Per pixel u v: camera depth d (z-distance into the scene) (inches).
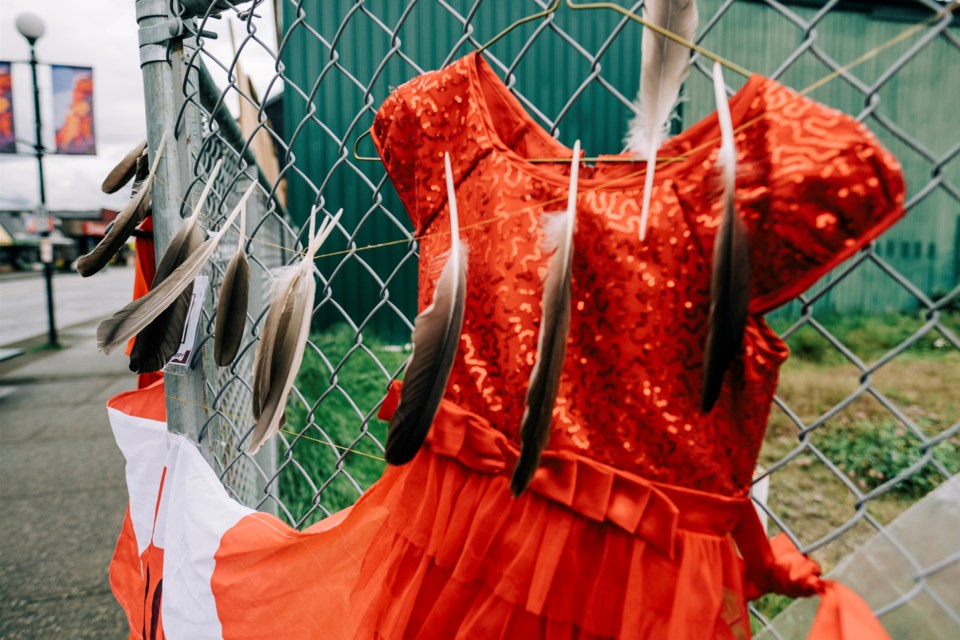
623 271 28.3
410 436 27.6
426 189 35.1
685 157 27.6
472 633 30.8
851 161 23.0
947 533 28.1
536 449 24.3
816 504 123.2
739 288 22.9
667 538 27.4
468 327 33.4
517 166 31.3
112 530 138.9
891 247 288.8
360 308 253.9
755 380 26.2
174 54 54.4
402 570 35.3
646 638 27.3
